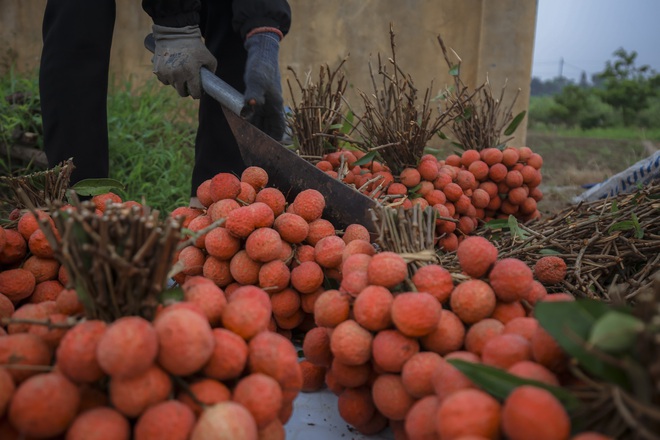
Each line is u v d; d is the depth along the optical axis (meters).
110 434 0.91
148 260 1.02
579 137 9.88
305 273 1.62
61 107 2.18
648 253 1.81
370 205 1.79
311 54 5.32
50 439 0.97
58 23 2.15
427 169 2.39
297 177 1.95
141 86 5.25
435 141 5.07
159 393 0.95
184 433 0.93
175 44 2.23
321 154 2.49
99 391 1.02
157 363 0.97
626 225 1.81
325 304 1.31
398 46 5.18
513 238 2.00
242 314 1.12
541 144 8.70
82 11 2.14
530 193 2.78
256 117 2.14
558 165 6.75
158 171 4.05
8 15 5.63
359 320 1.22
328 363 1.41
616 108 12.79
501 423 0.90
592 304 0.96
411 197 2.41
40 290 1.56
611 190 3.04
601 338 0.81
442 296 1.27
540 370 0.97
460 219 2.48
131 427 1.00
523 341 1.06
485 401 0.91
